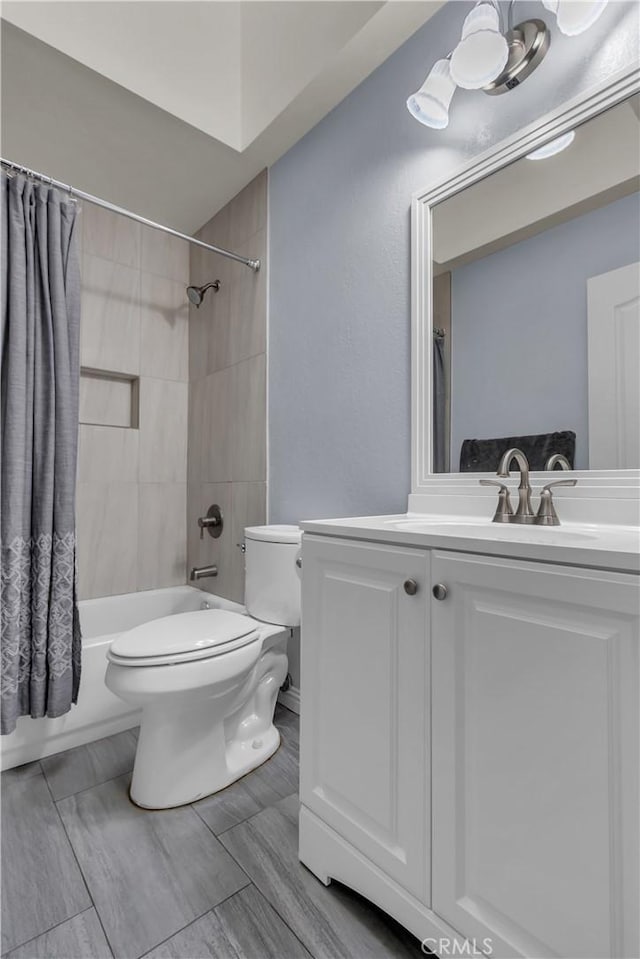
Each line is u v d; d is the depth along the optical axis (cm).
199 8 183
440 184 143
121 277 243
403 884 90
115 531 240
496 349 133
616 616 65
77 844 119
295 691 192
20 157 199
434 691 86
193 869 112
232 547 229
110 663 135
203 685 131
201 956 92
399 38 152
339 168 176
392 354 158
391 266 159
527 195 127
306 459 190
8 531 149
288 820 129
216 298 244
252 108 191
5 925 97
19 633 151
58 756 160
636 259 110
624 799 64
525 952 74
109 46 158
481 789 79
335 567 107
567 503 118
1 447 150
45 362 162
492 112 133
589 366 117
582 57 117
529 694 74
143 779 134
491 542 78
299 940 95
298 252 195
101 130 183
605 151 114
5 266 155
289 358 199
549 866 71
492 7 109
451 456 142
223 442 237
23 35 142
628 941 63
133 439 247
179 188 223
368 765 97
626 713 64
